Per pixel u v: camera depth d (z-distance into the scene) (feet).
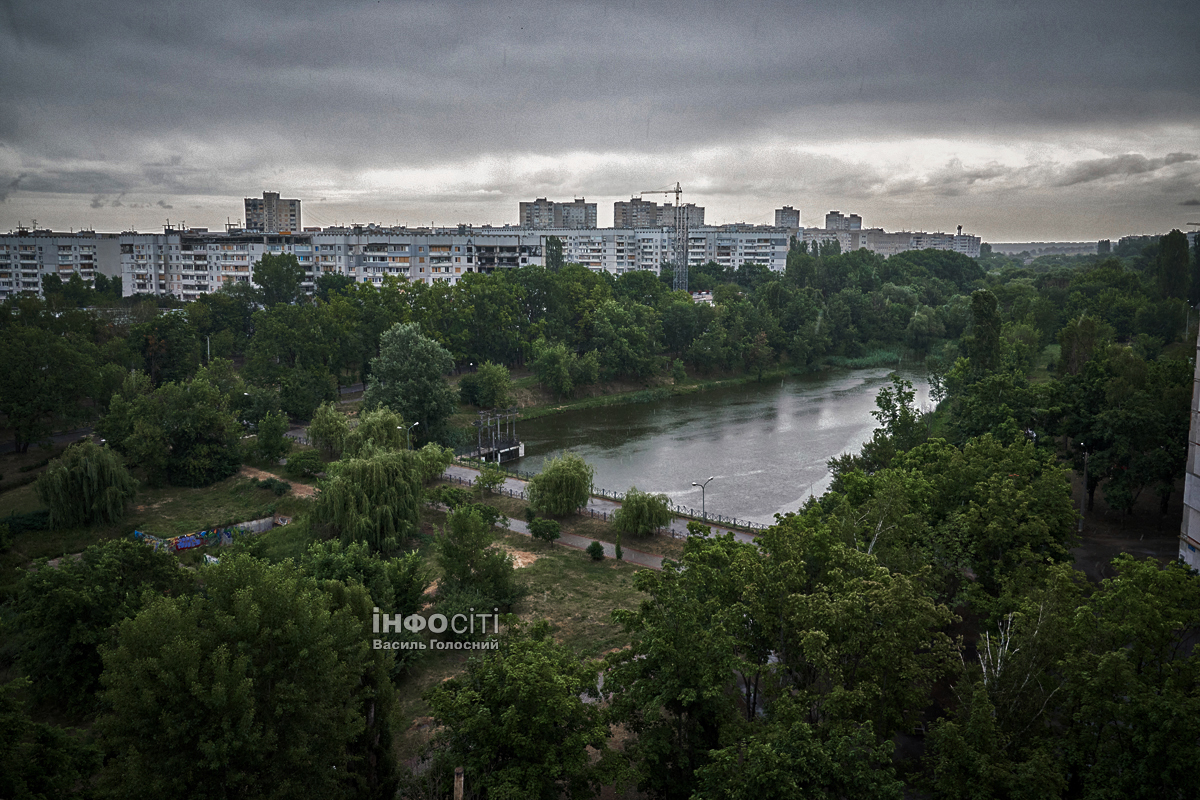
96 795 95.35
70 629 142.61
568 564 221.46
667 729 109.19
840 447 371.35
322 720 101.40
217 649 96.58
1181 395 231.30
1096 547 213.46
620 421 435.12
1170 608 110.01
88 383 311.47
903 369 588.50
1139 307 508.12
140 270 643.86
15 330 308.81
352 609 128.36
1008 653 109.81
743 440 388.16
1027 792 91.15
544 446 381.19
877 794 89.45
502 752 101.65
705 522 252.42
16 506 252.83
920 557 147.64
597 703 143.33
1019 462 188.14
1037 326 528.63
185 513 259.39
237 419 333.01
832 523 150.82
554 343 495.41
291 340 403.95
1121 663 96.12
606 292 563.89
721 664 108.06
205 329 460.55
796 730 94.48
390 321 449.06
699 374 555.28
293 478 295.28
